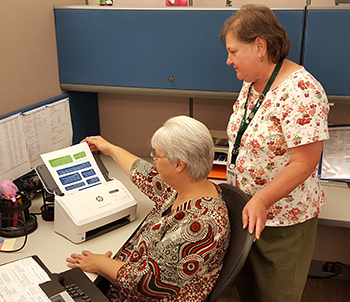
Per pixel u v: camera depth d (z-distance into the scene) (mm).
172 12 1743
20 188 1710
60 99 1931
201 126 1109
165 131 1109
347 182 1927
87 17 1839
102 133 2355
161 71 1850
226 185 1324
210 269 1107
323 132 1231
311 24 1624
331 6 1584
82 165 1557
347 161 1961
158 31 1787
